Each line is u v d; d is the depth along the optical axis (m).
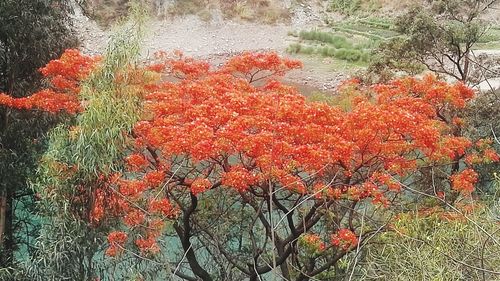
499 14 33.88
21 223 16.00
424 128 12.40
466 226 9.45
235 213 15.30
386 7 51.72
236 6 49.78
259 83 30.39
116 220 11.68
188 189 13.08
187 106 13.07
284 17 50.34
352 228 12.30
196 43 47.16
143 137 12.02
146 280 11.95
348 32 48.84
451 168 18.05
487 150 14.89
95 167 10.46
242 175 11.35
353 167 12.80
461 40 20.42
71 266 10.83
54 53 15.27
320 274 13.95
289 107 12.57
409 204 14.57
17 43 14.34
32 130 14.48
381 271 9.05
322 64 42.59
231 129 11.65
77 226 10.76
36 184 11.45
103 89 10.84
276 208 14.36
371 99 18.88
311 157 11.50
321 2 52.66
